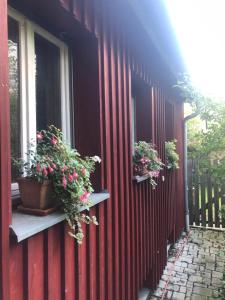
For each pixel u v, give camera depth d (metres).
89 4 2.16
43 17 1.94
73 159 1.68
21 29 1.76
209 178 7.29
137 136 4.03
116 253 2.62
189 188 7.48
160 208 4.57
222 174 4.42
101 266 2.31
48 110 2.04
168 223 5.25
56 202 1.64
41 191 1.55
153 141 4.05
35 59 1.93
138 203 3.37
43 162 1.54
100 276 2.28
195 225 7.47
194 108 4.83
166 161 5.11
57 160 1.59
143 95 4.02
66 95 2.21
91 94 2.28
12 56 1.72
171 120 5.87
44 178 1.54
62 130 2.17
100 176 2.29
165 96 5.05
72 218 1.67
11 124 1.71
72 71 2.30
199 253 5.61
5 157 1.28
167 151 5.29
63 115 2.18
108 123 2.47
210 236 6.66
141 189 3.51
